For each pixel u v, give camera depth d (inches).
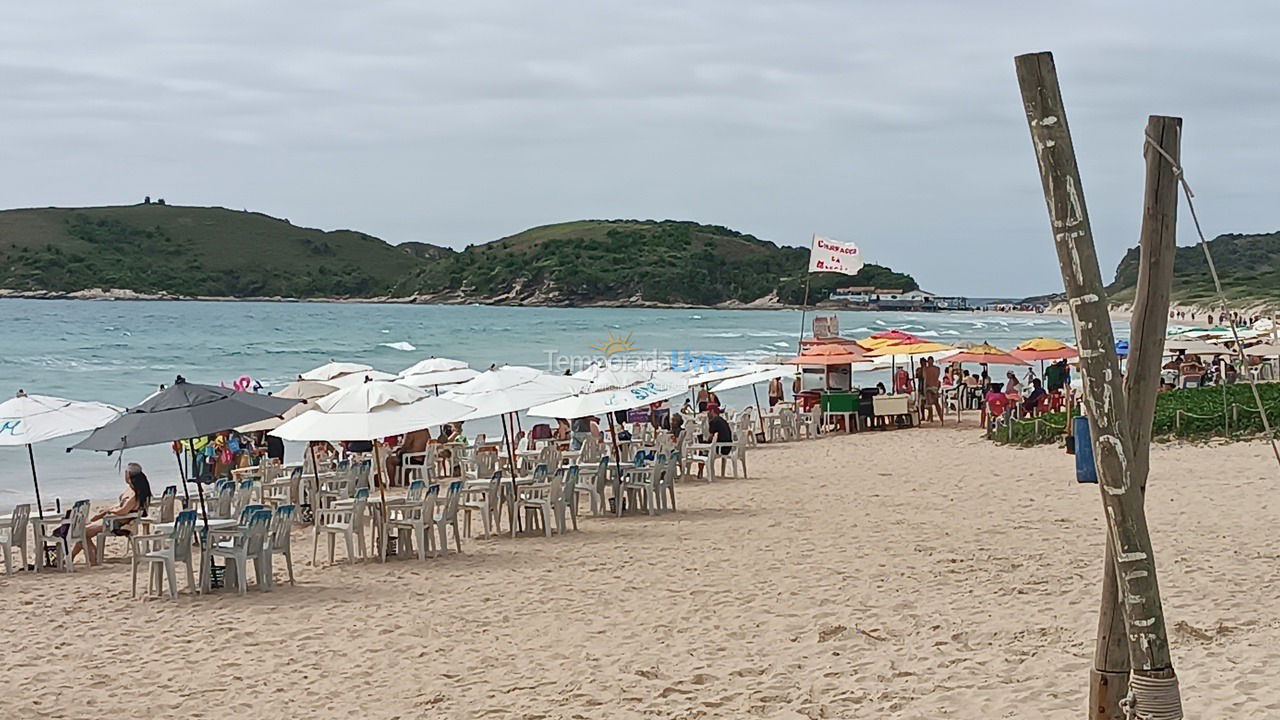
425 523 539.5
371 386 553.0
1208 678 287.7
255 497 712.4
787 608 409.7
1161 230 200.2
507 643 382.3
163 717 317.7
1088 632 351.6
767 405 1512.1
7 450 1019.3
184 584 498.6
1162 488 644.7
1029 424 934.4
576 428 961.5
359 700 326.6
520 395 637.9
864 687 311.6
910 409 1129.4
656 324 4552.2
